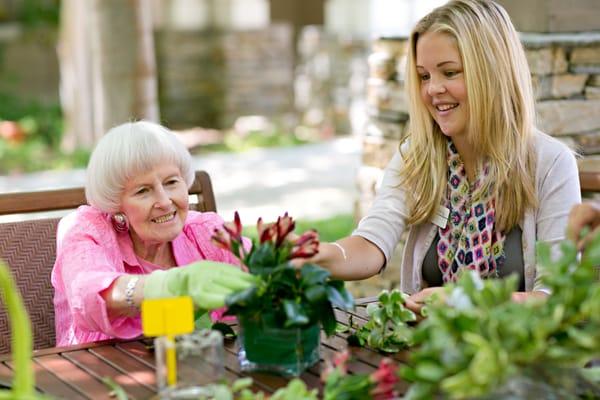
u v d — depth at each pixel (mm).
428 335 1928
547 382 1930
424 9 11250
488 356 1758
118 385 2457
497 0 4840
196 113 12562
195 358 2188
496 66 3127
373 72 4988
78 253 2961
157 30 12391
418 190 3316
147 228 2990
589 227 2594
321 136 11859
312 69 12453
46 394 2410
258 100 12648
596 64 4539
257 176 9695
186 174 3068
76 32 10672
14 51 14703
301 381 2281
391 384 2117
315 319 2420
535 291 2967
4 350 3248
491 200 3219
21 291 3326
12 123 12039
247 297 2326
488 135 3176
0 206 3354
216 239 2451
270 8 13906
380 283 4969
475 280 2086
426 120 3305
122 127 3010
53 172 10086
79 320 2844
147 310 2205
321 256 3020
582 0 4672
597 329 1901
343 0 12930
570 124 4543
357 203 5172
